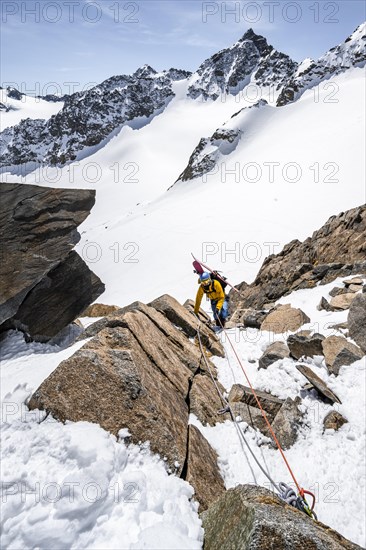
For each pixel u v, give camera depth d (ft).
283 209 317.42
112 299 234.99
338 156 361.30
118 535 11.16
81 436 14.12
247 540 9.59
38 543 11.11
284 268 59.88
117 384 16.10
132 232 347.77
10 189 36.91
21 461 13.57
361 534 14.57
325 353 24.17
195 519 12.41
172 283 238.48
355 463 17.26
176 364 21.44
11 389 20.86
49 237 36.99
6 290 33.71
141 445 14.69
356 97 499.92
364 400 20.47
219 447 17.78
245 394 21.29
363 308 25.64
